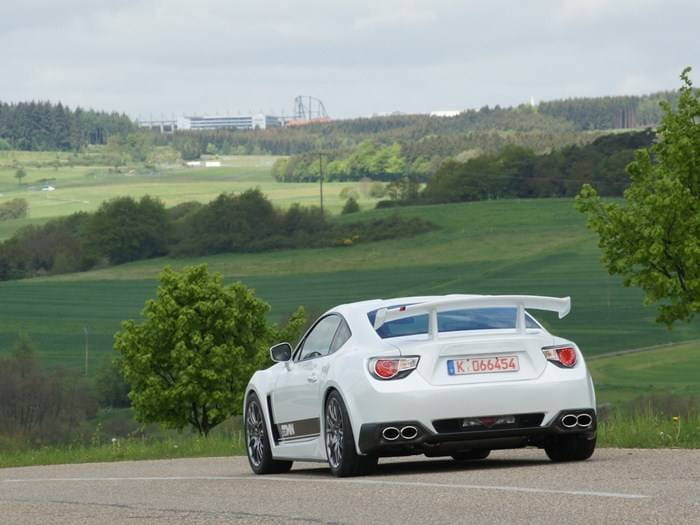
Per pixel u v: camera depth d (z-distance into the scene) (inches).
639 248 3058.6
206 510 675.4
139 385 5629.9
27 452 2210.9
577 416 827.4
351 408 826.8
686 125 3198.8
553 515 550.6
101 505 755.4
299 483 828.0
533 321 876.0
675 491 619.5
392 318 836.6
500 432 813.9
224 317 5698.8
